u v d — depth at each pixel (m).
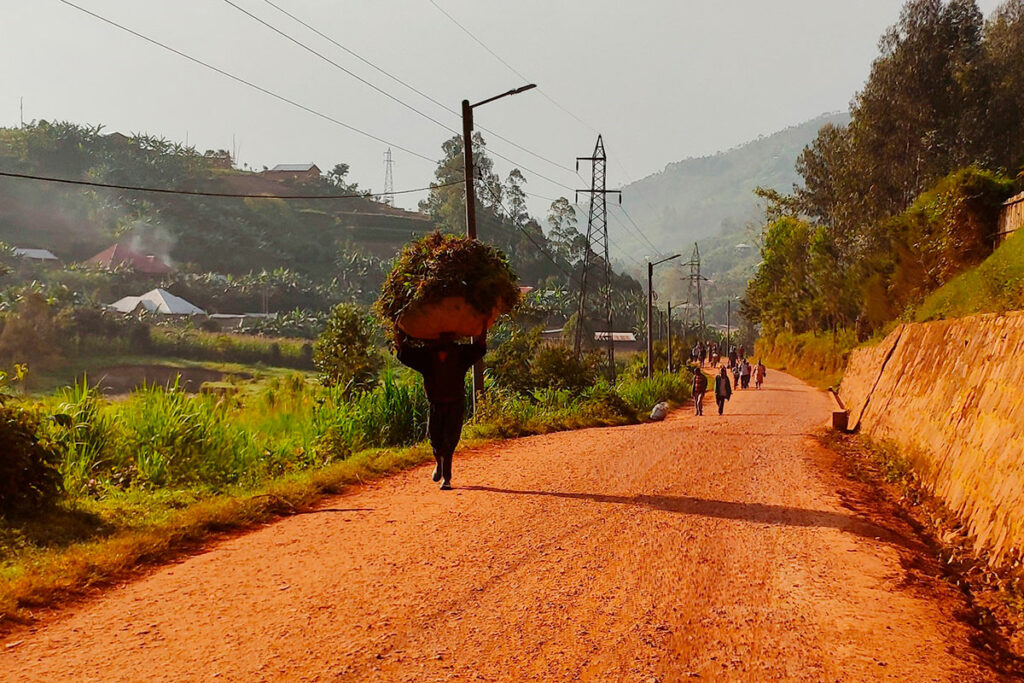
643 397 32.75
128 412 12.64
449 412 10.06
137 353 80.56
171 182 187.50
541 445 14.70
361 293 144.38
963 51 50.59
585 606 5.64
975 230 27.53
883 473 12.62
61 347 74.00
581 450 13.82
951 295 19.38
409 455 12.57
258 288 130.88
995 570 7.02
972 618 5.84
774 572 6.58
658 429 18.56
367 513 8.66
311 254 168.62
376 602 5.68
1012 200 26.20
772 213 78.00
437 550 7.06
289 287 133.88
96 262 134.88
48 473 8.78
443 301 9.54
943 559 7.57
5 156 177.62
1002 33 53.56
